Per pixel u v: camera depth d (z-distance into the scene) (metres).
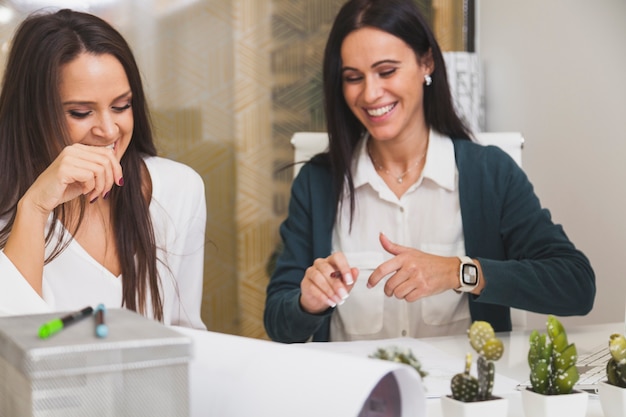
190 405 0.83
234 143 3.55
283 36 3.59
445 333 2.06
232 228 3.57
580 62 2.85
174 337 0.77
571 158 2.92
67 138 1.61
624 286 2.65
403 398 0.84
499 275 1.85
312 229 2.13
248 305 3.59
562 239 2.01
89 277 1.70
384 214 2.12
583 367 1.55
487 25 3.51
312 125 3.65
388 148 2.11
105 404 0.75
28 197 1.45
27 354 0.72
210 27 3.50
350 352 1.64
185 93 3.48
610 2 2.68
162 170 1.87
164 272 1.81
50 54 1.58
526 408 1.21
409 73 2.00
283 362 0.84
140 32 3.42
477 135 2.24
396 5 1.98
